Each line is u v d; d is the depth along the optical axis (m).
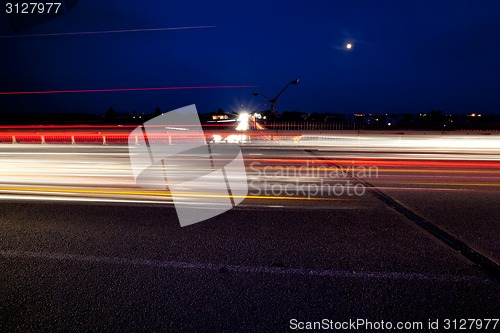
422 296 2.68
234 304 2.58
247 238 3.96
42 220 4.64
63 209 5.16
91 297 2.69
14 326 2.34
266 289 2.80
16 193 6.22
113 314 2.46
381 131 28.67
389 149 17.41
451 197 5.97
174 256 3.46
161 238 3.97
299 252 3.55
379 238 3.95
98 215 4.86
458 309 2.51
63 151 15.97
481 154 14.47
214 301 2.62
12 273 3.10
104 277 3.01
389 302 2.60
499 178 7.98
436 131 28.34
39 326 2.34
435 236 4.00
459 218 4.71
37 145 20.89
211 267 3.21
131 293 2.75
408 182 7.43
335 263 3.28
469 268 3.16
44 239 3.95
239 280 2.95
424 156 13.53
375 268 3.17
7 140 24.70
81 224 4.47
